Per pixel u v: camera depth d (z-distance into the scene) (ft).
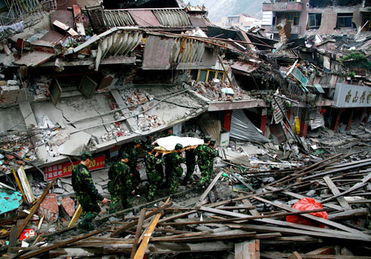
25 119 39.52
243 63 67.72
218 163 52.13
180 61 51.29
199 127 58.49
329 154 69.87
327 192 29.94
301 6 145.48
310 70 76.69
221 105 55.62
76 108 44.65
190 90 56.34
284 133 70.59
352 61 94.84
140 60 47.73
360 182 28.78
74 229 30.12
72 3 50.16
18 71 40.04
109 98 48.44
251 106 60.85
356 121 101.30
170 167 38.22
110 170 33.65
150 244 20.13
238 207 25.27
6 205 32.12
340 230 20.48
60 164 39.99
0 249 23.49
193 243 20.17
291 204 27.63
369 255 19.02
